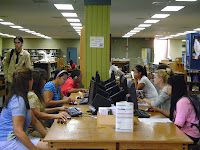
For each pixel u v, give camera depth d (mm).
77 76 5098
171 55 22984
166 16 10391
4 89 6316
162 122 2574
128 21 11883
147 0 7398
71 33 17531
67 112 3023
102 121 2439
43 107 2977
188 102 2576
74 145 2027
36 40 22141
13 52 5227
